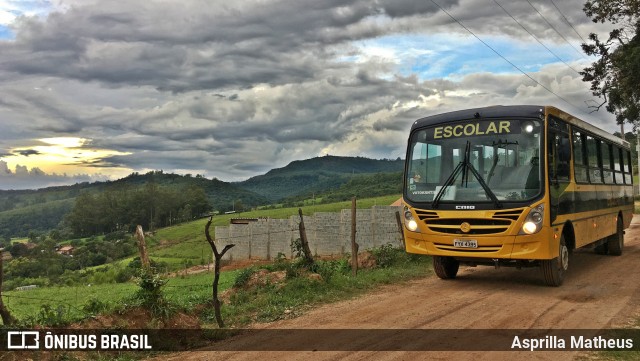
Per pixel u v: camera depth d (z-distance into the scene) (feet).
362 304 30.30
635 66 65.41
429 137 34.42
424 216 33.14
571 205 34.50
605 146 46.24
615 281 35.65
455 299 30.55
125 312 24.47
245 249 135.95
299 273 36.73
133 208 470.39
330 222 105.40
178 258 198.49
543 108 31.73
